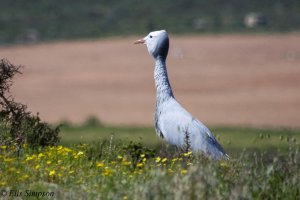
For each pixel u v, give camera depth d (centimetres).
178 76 11469
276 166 1653
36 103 9669
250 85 10538
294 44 15000
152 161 1864
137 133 6072
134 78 11506
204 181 1421
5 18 19650
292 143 1917
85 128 6550
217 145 2019
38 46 15912
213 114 8712
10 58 14025
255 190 1497
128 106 9506
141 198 1417
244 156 1697
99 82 11256
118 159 1961
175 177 1432
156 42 2230
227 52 13988
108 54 14075
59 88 10762
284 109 8862
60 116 8800
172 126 2080
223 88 10406
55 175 1691
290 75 11231
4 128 2102
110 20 19738
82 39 17012
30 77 11669
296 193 1514
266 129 6047
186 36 17038
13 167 1700
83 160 1880
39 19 19725
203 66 12294
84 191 1552
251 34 17112
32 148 2075
